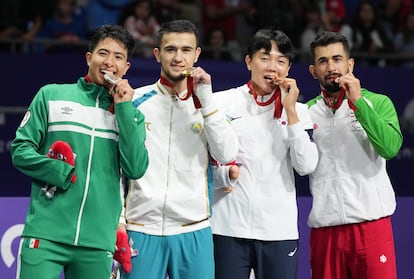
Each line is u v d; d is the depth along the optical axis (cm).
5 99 2077
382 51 2519
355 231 1307
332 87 1314
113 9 2452
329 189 1323
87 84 1152
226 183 1247
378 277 1304
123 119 1115
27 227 1107
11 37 2345
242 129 1280
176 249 1197
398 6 2677
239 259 1267
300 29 2509
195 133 1222
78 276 1121
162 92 1229
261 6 2486
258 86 1287
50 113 1131
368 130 1272
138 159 1123
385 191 1320
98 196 1122
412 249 1559
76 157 1120
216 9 2577
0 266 1415
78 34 2419
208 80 1183
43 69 2098
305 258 1525
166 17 2498
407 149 2170
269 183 1265
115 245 1154
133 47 1180
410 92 2288
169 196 1197
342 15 2622
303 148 1246
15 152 1109
